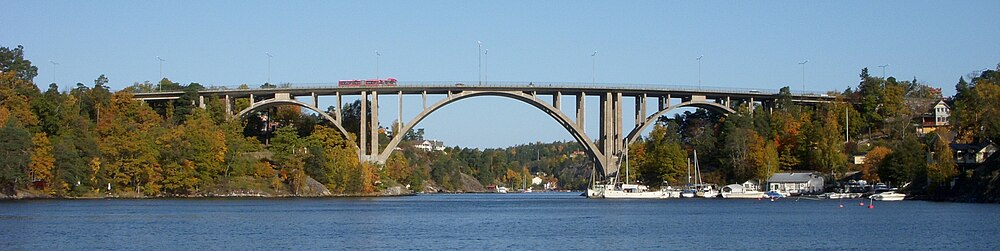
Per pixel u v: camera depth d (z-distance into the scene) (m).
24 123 137.88
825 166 161.50
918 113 184.00
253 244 67.38
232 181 152.25
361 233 76.88
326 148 164.50
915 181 140.38
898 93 180.50
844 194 148.38
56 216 92.94
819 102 179.12
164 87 189.38
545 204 143.88
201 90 162.38
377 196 174.25
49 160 130.38
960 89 185.00
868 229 78.44
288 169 159.12
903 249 63.38
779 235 74.25
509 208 127.00
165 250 63.19
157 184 145.25
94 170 138.00
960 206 111.56
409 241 70.31
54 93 147.75
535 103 159.62
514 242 69.75
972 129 151.12
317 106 161.62
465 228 83.06
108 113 153.75
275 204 128.00
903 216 93.88
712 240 70.69
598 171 166.12
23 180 127.12
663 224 87.69
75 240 68.62
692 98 167.75
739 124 166.62
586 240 71.25
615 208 123.81
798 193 156.75
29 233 73.19
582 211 115.38
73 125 143.00
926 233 73.62
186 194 147.88
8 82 147.38
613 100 163.75
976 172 125.50
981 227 78.00
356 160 163.62
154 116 157.00
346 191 164.50
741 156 164.88
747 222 89.62
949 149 133.00
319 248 65.19
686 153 170.50
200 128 150.62
